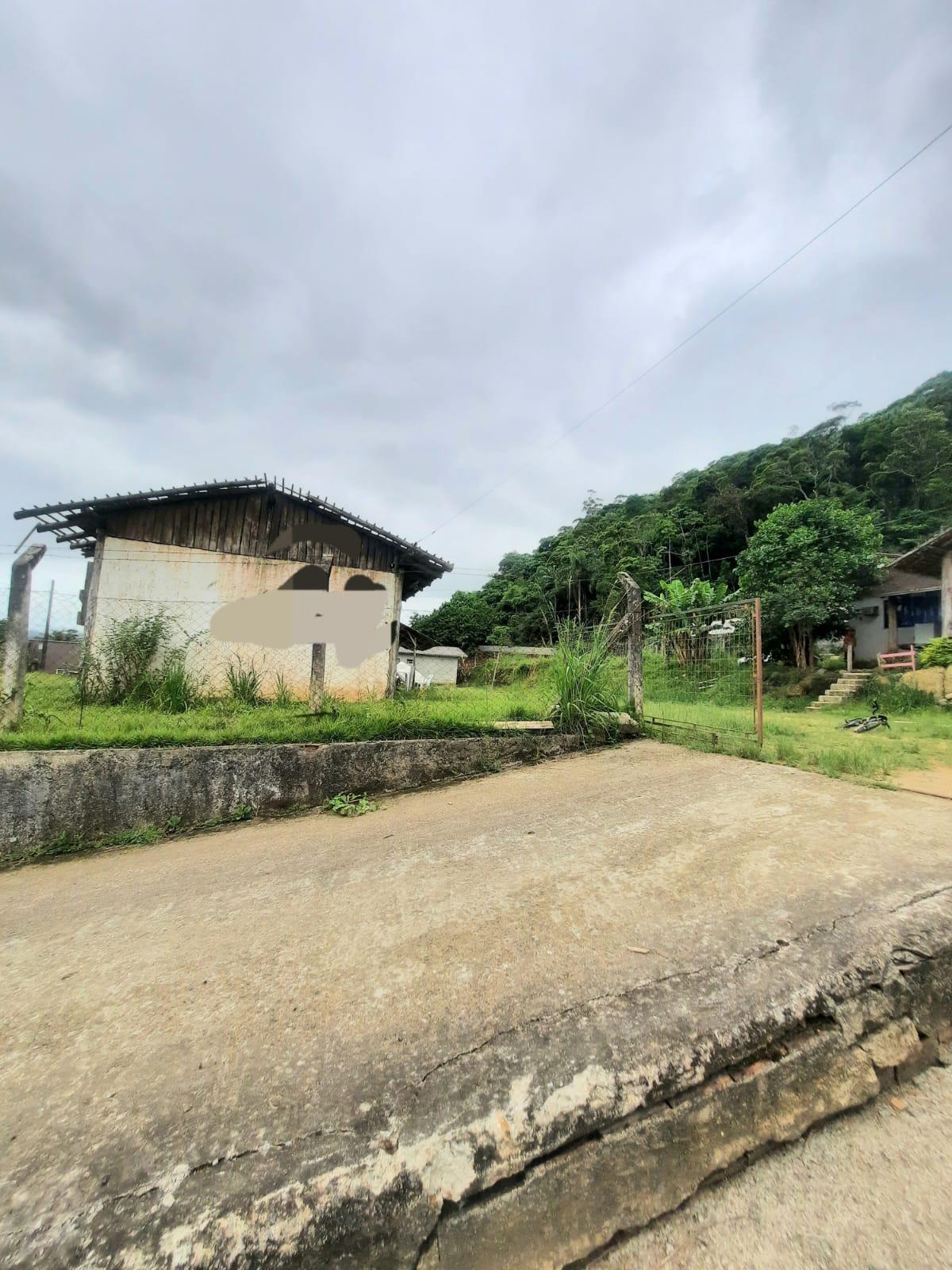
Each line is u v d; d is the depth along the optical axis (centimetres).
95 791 344
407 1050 138
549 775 420
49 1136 117
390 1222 103
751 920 191
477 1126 116
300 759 389
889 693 1094
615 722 510
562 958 175
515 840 286
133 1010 163
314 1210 101
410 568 993
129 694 596
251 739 396
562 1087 125
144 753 356
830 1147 133
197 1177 106
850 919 189
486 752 449
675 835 277
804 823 287
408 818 344
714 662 551
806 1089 142
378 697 828
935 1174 124
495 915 206
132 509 782
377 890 237
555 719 505
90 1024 157
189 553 801
